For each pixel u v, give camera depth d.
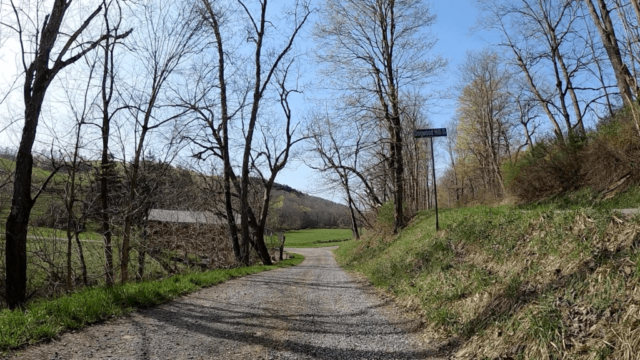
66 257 13.05
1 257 10.55
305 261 31.72
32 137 9.70
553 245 6.09
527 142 30.92
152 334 5.50
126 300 7.02
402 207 23.39
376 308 8.03
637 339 3.47
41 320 5.36
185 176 19.72
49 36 9.69
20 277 9.46
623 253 4.74
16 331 4.83
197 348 5.02
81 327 5.56
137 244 14.18
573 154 14.04
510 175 18.41
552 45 20.50
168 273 16.41
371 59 21.23
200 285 10.25
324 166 27.23
